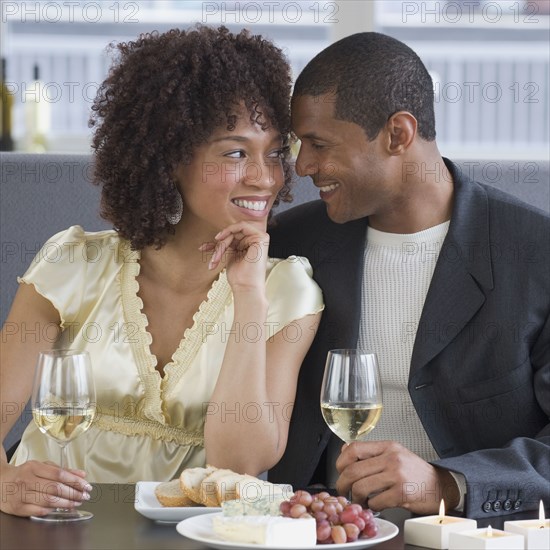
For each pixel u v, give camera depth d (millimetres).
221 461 2865
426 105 3064
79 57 6621
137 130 3035
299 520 1991
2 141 5230
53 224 3996
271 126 2988
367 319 3125
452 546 2027
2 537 2133
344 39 3039
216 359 3039
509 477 2428
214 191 2957
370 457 2439
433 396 2982
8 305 3986
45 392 2295
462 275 2980
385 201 3053
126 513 2338
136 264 3119
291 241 3297
